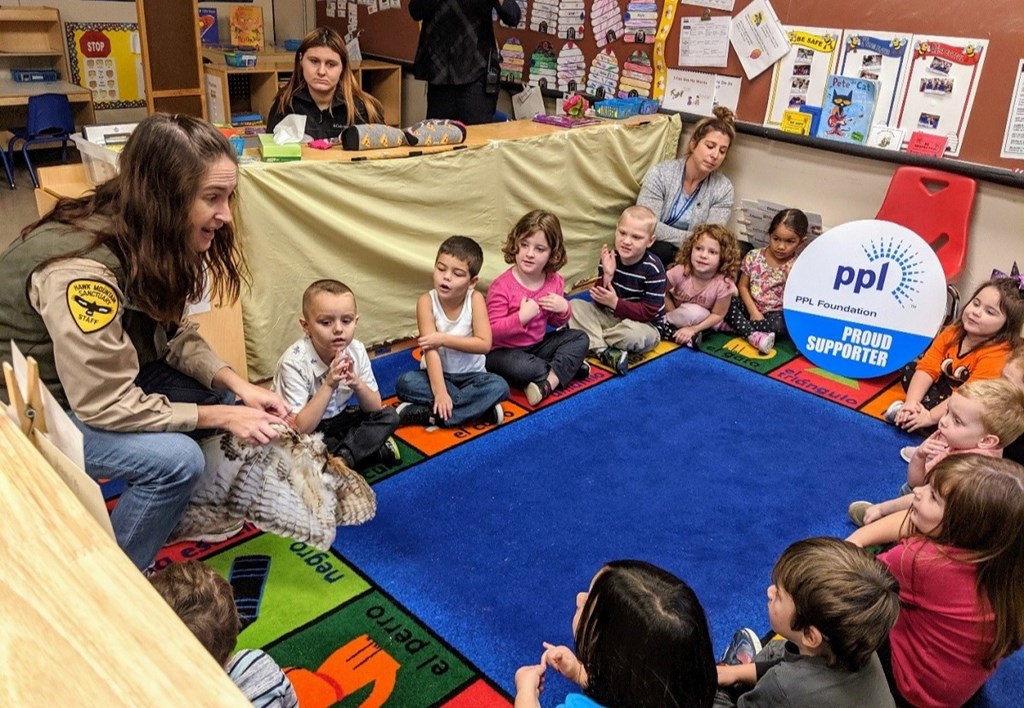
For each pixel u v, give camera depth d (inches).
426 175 105.3
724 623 67.1
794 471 90.7
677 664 39.2
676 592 41.0
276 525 64.4
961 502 52.1
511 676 60.6
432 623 65.1
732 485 87.2
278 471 63.6
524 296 104.3
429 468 86.8
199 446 62.7
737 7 132.2
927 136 118.6
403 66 190.9
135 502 58.5
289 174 91.3
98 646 15.7
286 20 214.1
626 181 137.0
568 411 101.0
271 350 97.1
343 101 120.0
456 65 144.3
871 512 78.5
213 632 42.0
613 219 139.1
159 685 14.8
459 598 68.1
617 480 86.7
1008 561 51.4
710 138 128.1
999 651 53.2
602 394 106.1
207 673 15.2
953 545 53.1
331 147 104.7
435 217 109.7
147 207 52.1
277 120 119.4
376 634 63.5
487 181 113.9
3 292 53.6
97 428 55.9
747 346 123.7
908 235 110.7
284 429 63.3
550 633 65.0
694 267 120.8
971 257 120.3
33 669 15.0
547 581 70.8
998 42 109.0
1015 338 94.7
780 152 135.3
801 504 84.5
